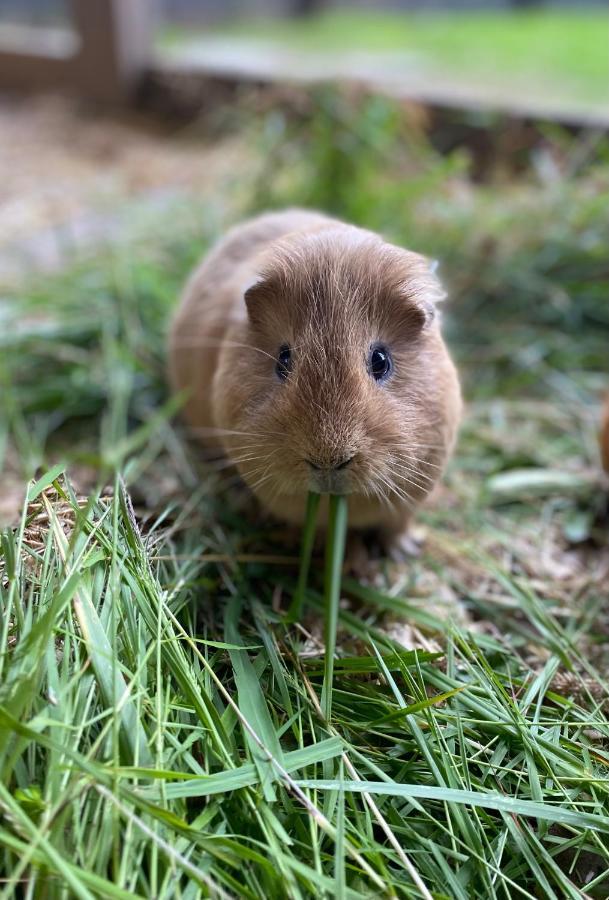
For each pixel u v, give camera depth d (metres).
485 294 0.58
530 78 0.86
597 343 0.53
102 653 0.25
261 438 0.29
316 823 0.24
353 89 0.67
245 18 1.29
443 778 0.27
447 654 0.31
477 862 0.25
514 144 0.72
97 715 0.24
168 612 0.28
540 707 0.30
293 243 0.31
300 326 0.29
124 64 0.95
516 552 0.39
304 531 0.32
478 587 0.37
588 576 0.38
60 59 0.99
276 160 0.67
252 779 0.25
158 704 0.25
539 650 0.34
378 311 0.29
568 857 0.26
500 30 1.12
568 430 0.47
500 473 0.44
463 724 0.29
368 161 0.66
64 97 1.00
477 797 0.26
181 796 0.23
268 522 0.39
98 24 0.93
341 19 1.35
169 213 0.69
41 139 0.91
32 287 0.58
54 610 0.24
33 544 0.28
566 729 0.29
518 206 0.64
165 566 0.33
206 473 0.42
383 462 0.28
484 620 0.36
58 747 0.22
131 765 0.23
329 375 0.28
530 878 0.25
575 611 0.36
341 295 0.29
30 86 1.04
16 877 0.20
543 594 0.37
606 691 0.31
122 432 0.46
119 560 0.28
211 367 0.37
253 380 0.30
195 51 1.02
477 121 0.73
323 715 0.28
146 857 0.22
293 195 0.67
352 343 0.28
